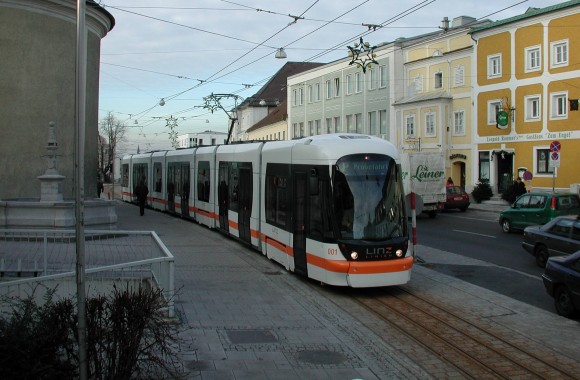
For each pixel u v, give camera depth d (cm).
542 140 3491
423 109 4375
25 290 904
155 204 3328
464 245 1922
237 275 1357
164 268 943
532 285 1308
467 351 845
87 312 576
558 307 1050
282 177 1417
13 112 1966
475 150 3978
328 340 873
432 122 4284
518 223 2209
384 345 866
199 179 2419
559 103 3419
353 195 1183
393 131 4722
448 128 4212
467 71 4038
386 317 1029
